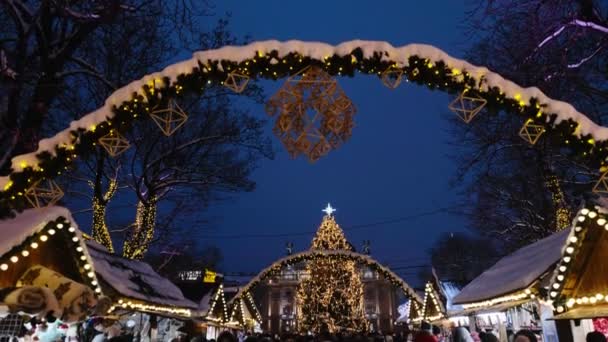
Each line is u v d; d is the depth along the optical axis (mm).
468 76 6406
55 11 10125
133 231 17828
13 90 9391
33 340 8148
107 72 13453
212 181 18859
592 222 7500
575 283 8227
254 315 34125
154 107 6586
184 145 16938
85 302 6746
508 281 10594
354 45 6367
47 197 6812
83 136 6539
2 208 6379
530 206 20844
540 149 13633
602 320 9367
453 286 22953
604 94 10852
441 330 22797
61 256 7695
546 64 10227
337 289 25828
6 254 6148
